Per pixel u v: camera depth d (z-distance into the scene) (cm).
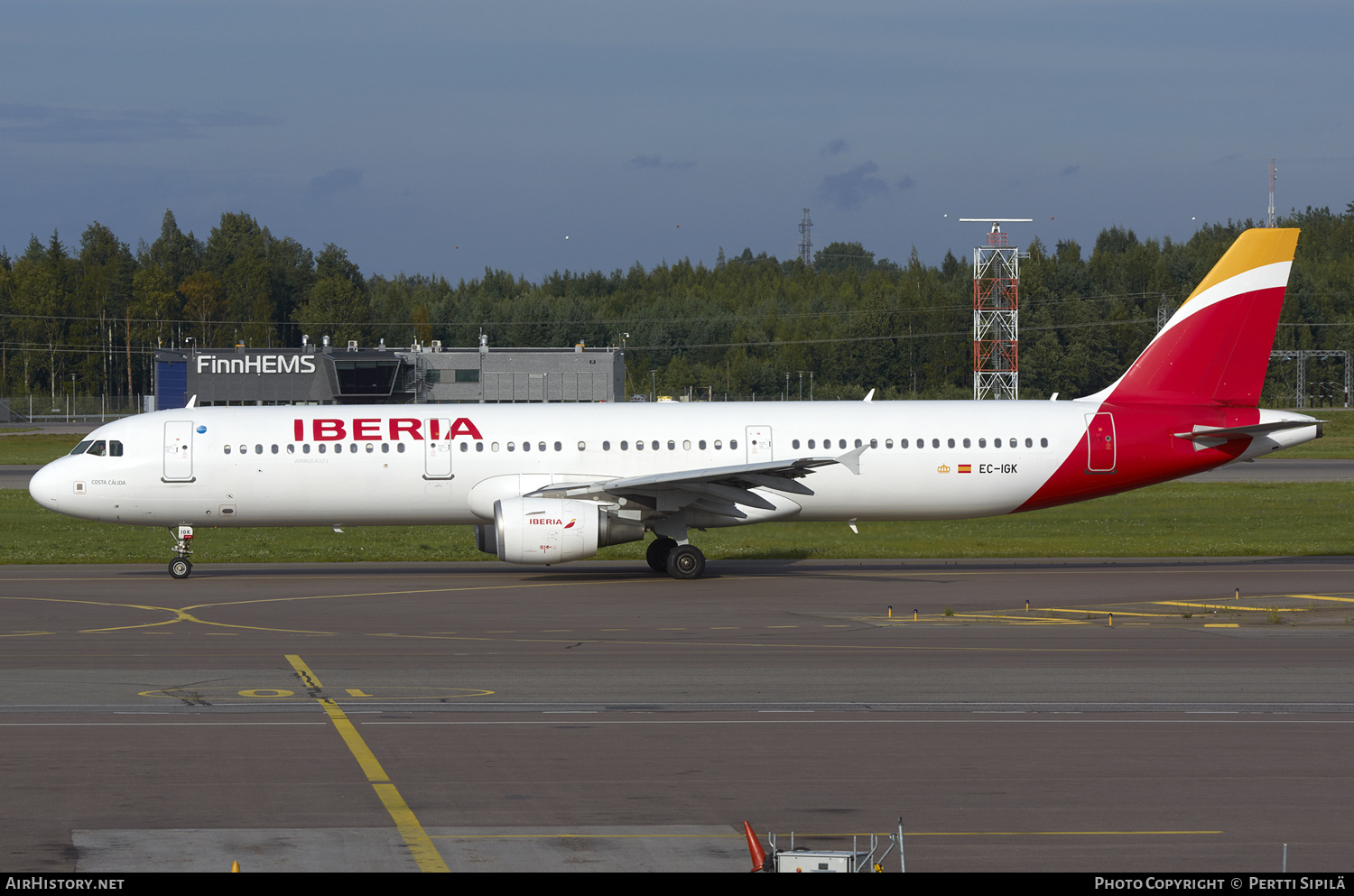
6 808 5238
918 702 7356
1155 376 14588
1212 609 11194
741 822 5084
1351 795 5444
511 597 12306
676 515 13988
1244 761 6003
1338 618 10681
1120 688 7744
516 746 6284
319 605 11738
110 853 4684
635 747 6266
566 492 13612
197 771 5816
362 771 5825
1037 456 14325
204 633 10050
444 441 14125
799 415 14488
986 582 13325
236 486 13988
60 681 8006
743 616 10969
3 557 16362
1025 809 5234
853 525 14775
